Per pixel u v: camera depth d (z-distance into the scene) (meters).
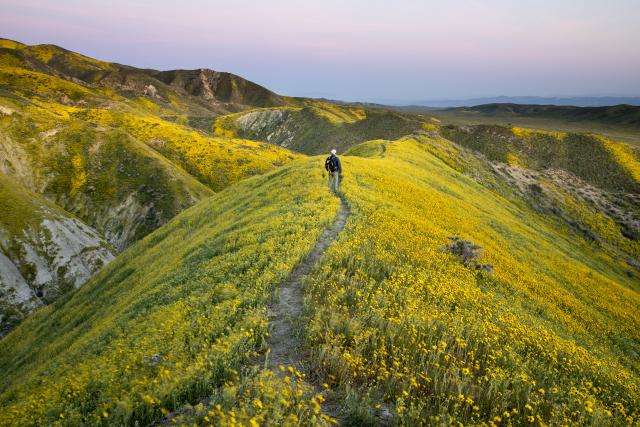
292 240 15.49
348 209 22.42
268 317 9.50
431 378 7.45
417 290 12.06
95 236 98.75
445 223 28.84
